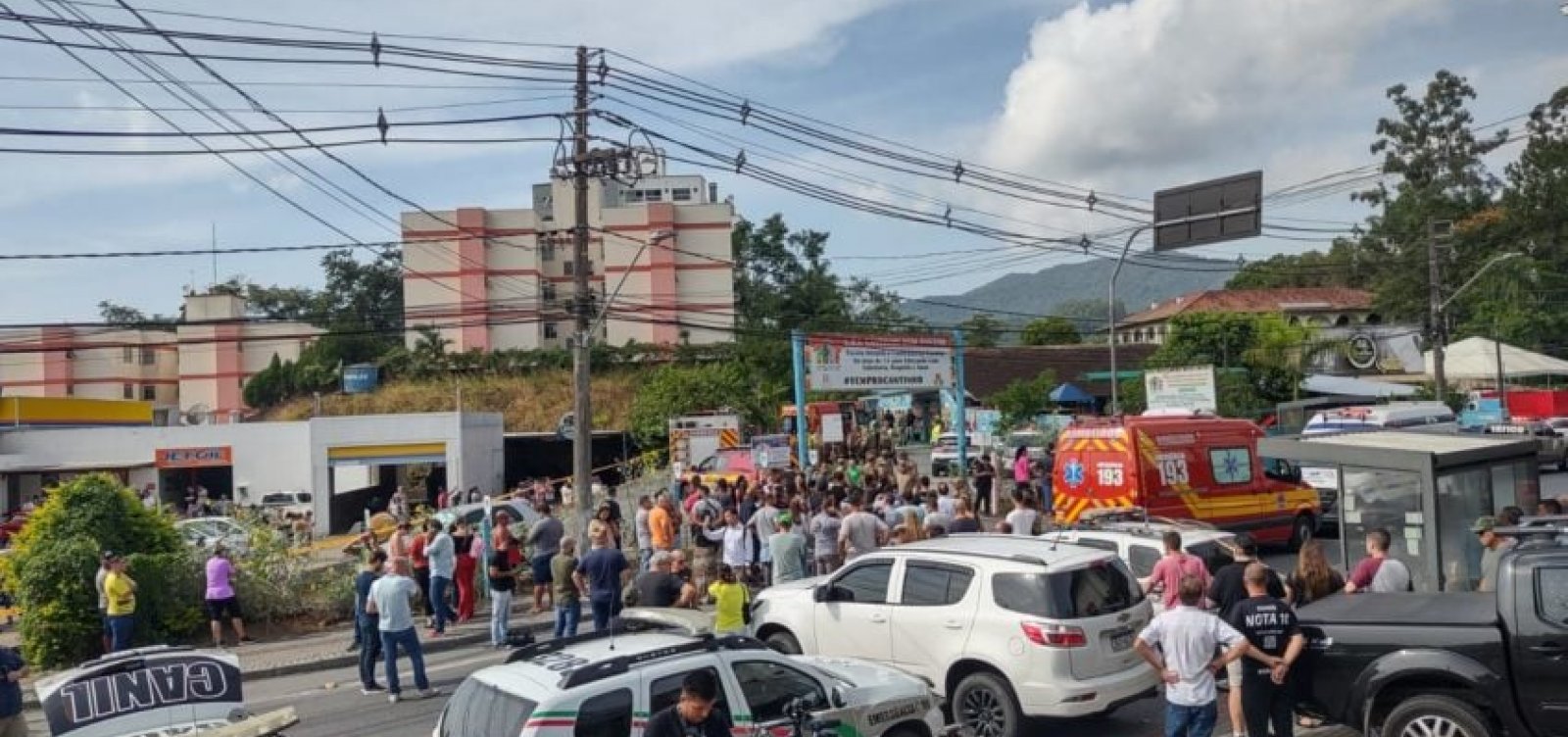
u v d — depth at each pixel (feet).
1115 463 71.46
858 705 29.76
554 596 56.75
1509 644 29.22
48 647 58.85
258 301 309.42
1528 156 212.84
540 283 264.11
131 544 62.69
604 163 76.54
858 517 60.08
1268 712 31.89
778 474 77.71
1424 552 46.19
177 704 27.89
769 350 205.98
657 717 23.79
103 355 280.92
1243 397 151.43
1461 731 29.60
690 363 235.61
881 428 158.10
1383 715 31.35
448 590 63.93
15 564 60.34
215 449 161.17
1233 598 38.01
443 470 162.30
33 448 157.28
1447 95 214.90
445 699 47.83
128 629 57.26
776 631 42.27
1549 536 32.63
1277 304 249.14
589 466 77.25
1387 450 46.73
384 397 240.32
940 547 38.96
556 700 24.98
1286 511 79.10
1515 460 49.19
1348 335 187.32
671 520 71.05
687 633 30.30
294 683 54.03
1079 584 35.70
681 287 256.93
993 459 114.01
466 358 246.68
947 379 107.34
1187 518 71.46
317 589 69.92
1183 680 30.32
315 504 147.54
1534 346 200.54
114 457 158.81
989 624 35.88
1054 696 34.50
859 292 262.88
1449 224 171.73
